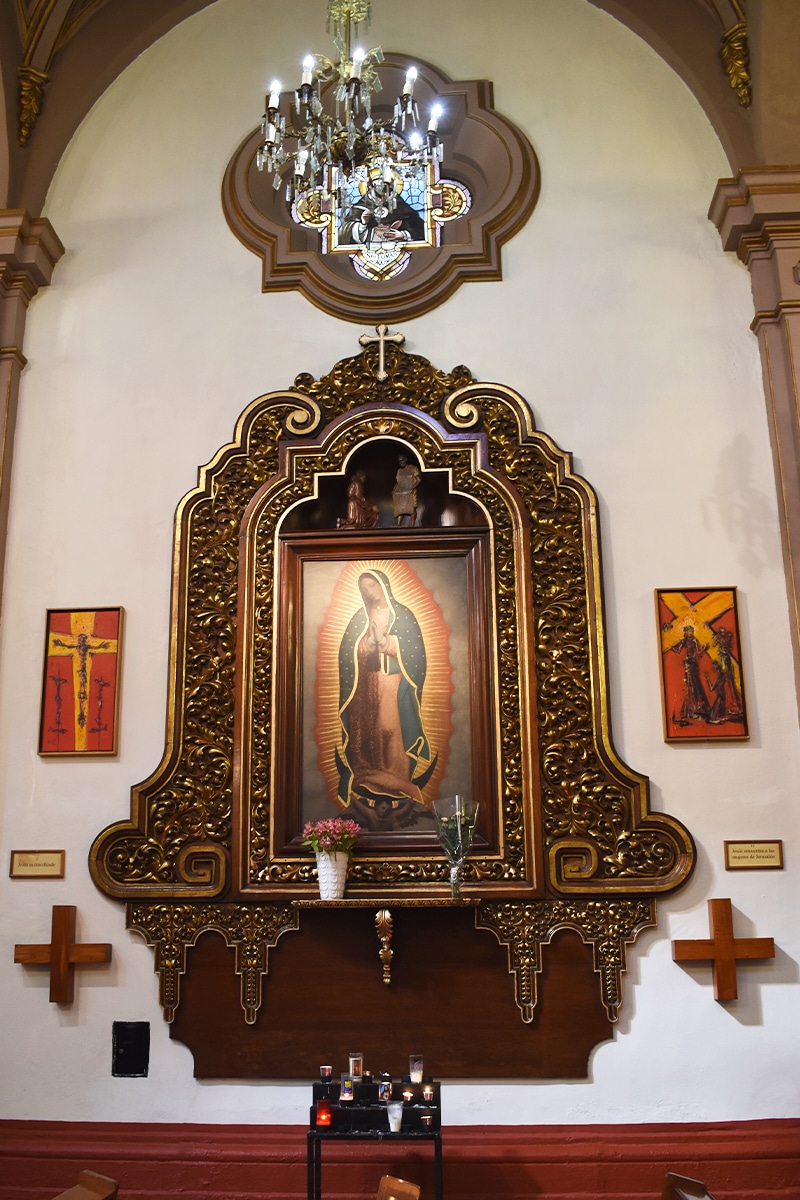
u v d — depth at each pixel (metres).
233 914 5.82
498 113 6.98
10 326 6.63
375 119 7.20
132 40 7.18
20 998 5.86
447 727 6.05
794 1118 5.49
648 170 6.84
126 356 6.68
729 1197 5.30
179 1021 5.75
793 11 6.49
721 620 6.04
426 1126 4.79
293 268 6.72
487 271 6.63
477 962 5.71
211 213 6.92
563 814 5.83
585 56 7.10
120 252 6.88
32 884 5.98
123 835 5.93
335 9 5.55
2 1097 5.75
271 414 6.46
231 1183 5.45
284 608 6.17
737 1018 5.61
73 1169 5.52
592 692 5.93
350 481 6.41
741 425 6.32
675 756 5.91
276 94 5.10
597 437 6.36
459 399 6.40
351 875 5.79
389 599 6.23
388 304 6.63
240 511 6.33
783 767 5.87
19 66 6.77
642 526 6.21
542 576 6.12
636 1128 5.48
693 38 6.87
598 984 5.66
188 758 6.00
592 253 6.68
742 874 5.76
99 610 6.25
